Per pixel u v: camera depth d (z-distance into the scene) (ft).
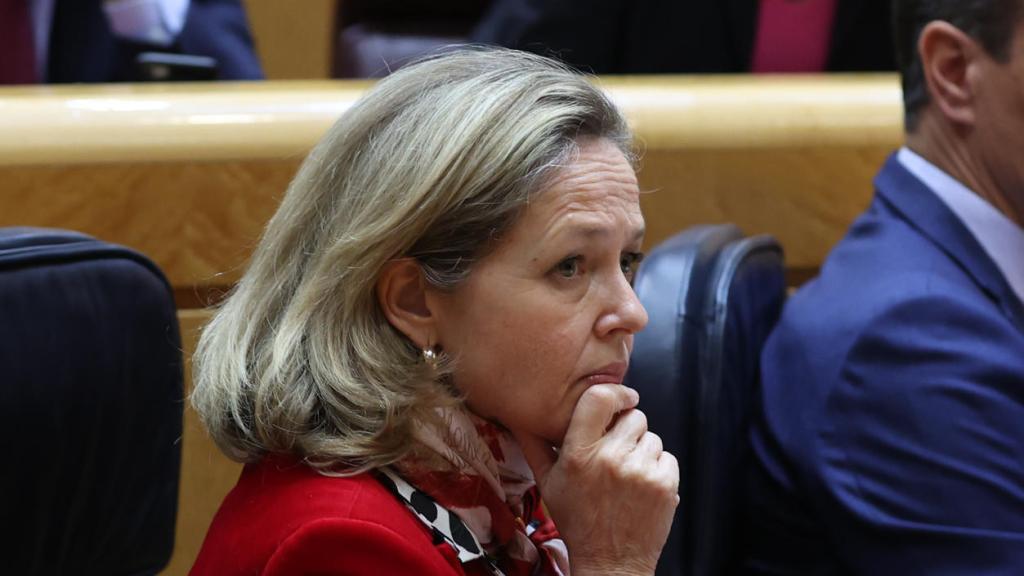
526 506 16.17
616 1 32.78
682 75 33.60
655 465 15.01
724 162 25.90
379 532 13.56
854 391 20.16
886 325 20.22
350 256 14.07
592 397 14.60
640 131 25.50
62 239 15.84
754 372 21.95
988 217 21.24
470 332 14.28
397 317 14.26
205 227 23.21
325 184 14.58
